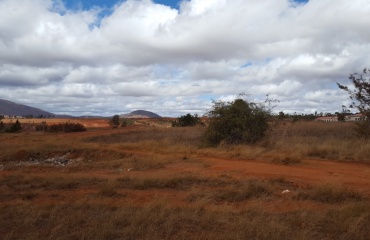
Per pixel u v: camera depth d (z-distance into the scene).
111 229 5.76
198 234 5.57
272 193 8.71
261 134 20.47
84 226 6.03
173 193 9.20
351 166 12.83
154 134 33.84
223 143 19.84
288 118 34.47
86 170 14.36
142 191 9.47
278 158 14.54
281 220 6.30
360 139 17.80
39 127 65.19
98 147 22.30
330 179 10.20
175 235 5.51
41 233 5.70
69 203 7.84
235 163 14.27
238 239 5.32
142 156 17.42
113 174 12.70
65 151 21.62
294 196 8.29
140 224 6.05
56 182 10.60
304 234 5.47
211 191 8.93
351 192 8.21
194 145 21.70
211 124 20.86
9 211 7.09
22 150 21.02
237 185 9.56
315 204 7.71
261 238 5.35
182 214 6.57
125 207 7.25
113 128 58.28
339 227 5.89
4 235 5.63
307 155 15.83
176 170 13.01
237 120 20.08
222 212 6.79
